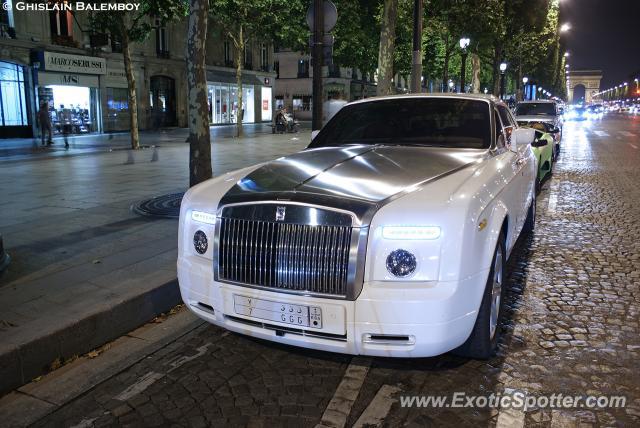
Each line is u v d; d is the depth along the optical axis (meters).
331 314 3.02
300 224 3.08
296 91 57.22
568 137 26.33
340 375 3.46
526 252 6.24
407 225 2.94
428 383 3.34
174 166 13.70
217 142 22.69
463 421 2.93
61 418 3.02
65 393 3.29
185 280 3.54
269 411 3.04
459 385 3.31
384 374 3.46
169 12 18.22
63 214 7.48
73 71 25.91
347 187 3.26
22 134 24.47
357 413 3.01
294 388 3.30
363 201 3.06
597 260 5.90
